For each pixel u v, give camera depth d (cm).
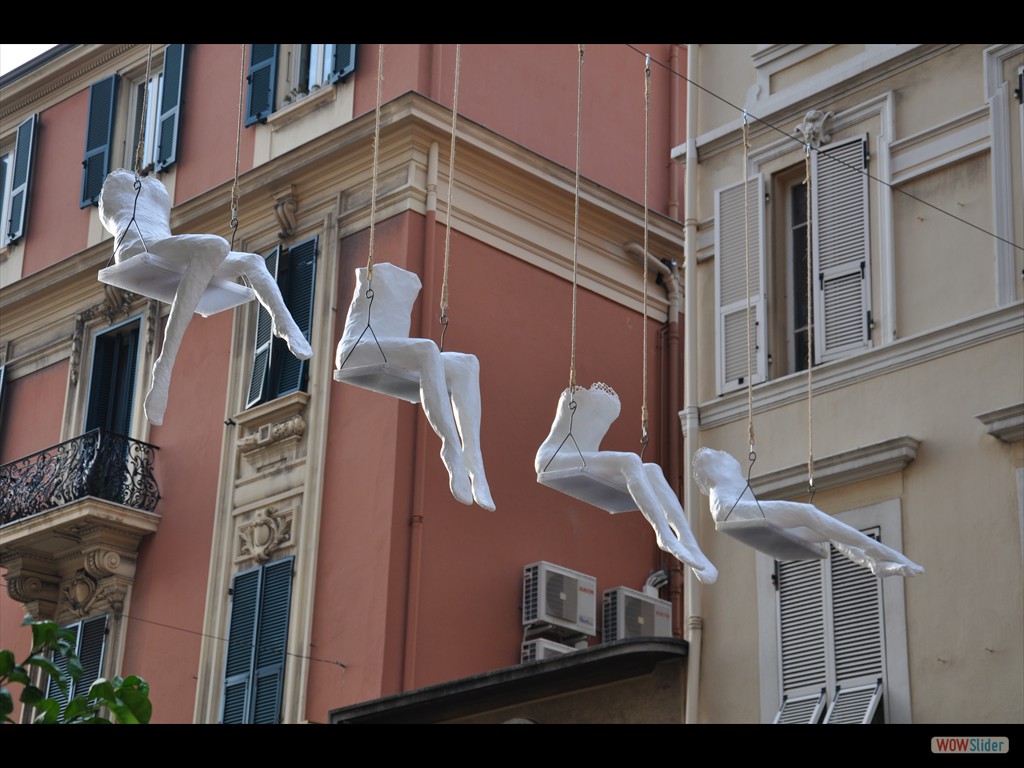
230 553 1761
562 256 1839
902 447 1248
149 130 2052
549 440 961
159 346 1938
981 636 1189
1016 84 1294
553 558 1725
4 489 1916
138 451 1866
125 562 1836
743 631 1312
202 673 1733
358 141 1770
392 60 1806
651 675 1339
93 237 2066
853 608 1257
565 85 1916
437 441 1673
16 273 2153
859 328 1330
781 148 1417
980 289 1270
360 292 902
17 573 1875
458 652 1623
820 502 1297
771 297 1394
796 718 1249
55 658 1867
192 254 855
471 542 1666
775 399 1346
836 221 1370
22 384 2091
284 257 1822
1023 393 1217
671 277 1922
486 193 1784
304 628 1661
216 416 1834
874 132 1367
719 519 1001
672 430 1864
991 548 1202
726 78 1480
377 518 1639
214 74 1998
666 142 2011
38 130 2194
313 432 1731
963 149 1308
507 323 1759
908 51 1360
